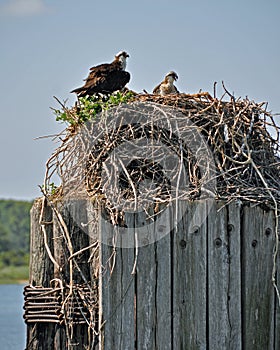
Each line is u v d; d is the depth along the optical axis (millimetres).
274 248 10859
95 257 10891
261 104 13469
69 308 10992
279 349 10727
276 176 12664
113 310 10383
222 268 10609
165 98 13445
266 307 10734
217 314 10547
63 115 12922
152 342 10383
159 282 10445
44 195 11445
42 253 11500
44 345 11172
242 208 10789
